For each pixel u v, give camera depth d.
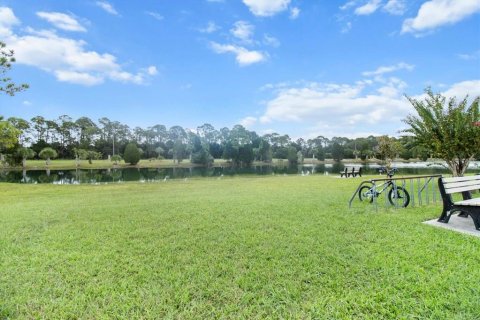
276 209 7.04
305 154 88.88
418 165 41.06
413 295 2.81
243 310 2.64
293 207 7.24
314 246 4.19
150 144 77.44
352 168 21.83
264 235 4.79
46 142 65.94
